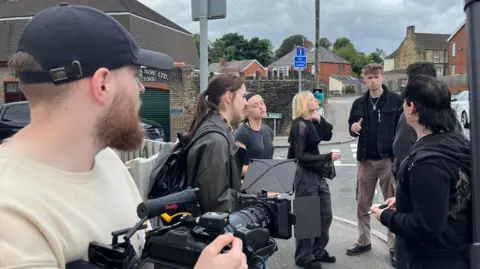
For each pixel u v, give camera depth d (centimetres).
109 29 116
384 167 445
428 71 362
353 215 646
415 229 212
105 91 115
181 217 135
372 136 447
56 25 110
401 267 242
